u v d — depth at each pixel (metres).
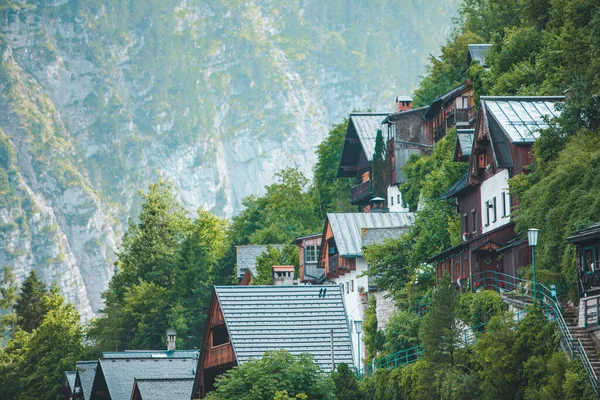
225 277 198.38
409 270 122.69
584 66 98.00
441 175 129.25
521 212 94.69
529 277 89.31
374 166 186.50
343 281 143.12
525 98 105.69
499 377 78.31
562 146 94.00
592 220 84.19
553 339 77.44
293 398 91.50
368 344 128.38
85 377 153.12
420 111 181.25
